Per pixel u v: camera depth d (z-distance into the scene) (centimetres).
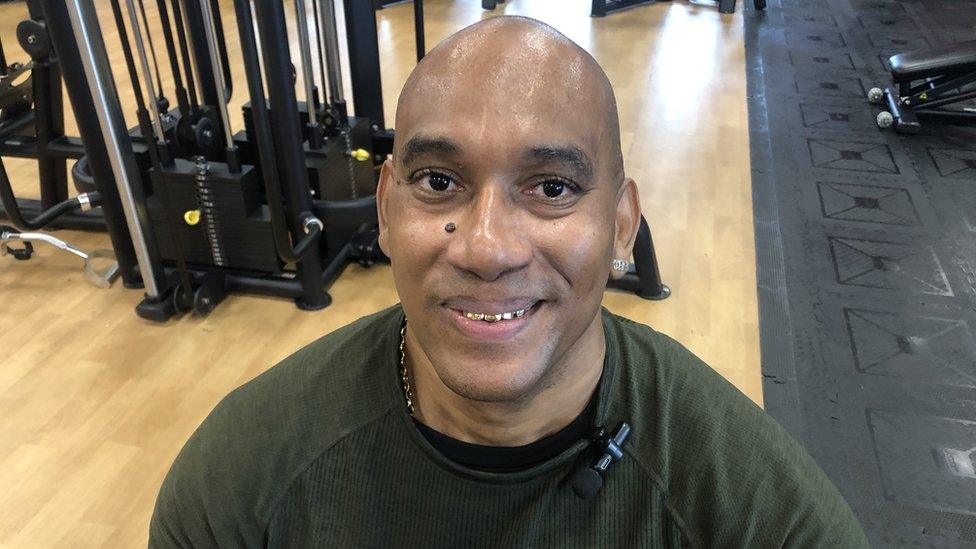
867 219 277
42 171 253
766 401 192
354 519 72
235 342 211
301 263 219
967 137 344
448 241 58
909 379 200
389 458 71
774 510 68
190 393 193
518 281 58
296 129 196
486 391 60
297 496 73
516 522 69
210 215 217
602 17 488
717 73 407
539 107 57
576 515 69
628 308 225
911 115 348
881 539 157
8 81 238
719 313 224
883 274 245
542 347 61
